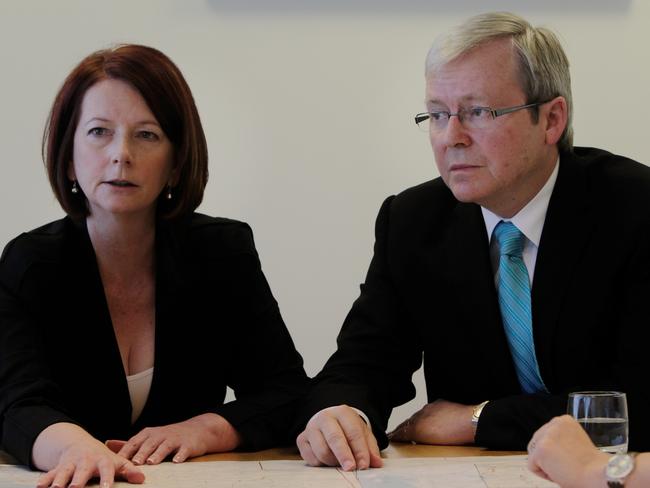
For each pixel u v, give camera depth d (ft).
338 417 7.87
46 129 9.02
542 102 8.70
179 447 8.21
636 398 8.59
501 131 8.57
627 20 15.06
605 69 15.08
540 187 8.97
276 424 8.87
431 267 9.31
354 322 9.64
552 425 6.37
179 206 9.26
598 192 8.99
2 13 14.67
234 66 14.83
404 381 9.66
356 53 14.89
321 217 15.01
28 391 8.32
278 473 7.31
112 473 7.11
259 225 14.98
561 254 8.87
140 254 9.29
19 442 7.85
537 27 8.92
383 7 14.87
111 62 8.68
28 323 8.84
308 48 14.87
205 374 9.52
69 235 9.21
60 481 7.05
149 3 14.78
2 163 14.74
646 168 9.28
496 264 9.20
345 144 14.97
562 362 8.88
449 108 8.68
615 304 8.86
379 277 9.69
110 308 9.30
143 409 9.29
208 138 14.87
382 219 9.87
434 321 9.34
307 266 15.02
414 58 14.92
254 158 14.92
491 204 8.96
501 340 9.02
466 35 8.63
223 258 9.50
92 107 8.63
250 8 14.80
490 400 9.14
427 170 15.05
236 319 9.59
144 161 8.68
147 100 8.67
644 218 8.80
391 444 8.95
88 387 9.09
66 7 14.73
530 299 8.98
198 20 14.78
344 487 6.69
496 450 8.42
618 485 5.93
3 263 9.07
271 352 9.55
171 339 9.27
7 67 14.70
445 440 8.80
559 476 6.20
